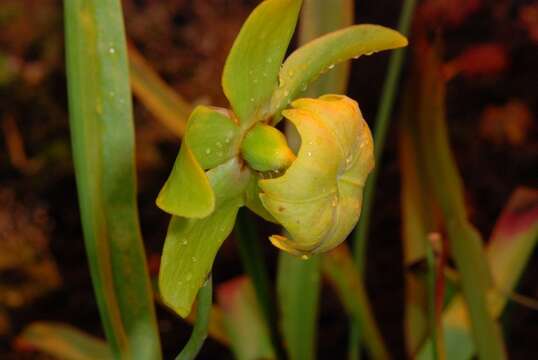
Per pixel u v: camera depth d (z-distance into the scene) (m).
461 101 0.98
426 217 0.54
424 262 0.52
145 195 0.91
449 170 0.48
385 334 0.86
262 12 0.31
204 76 0.99
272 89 0.33
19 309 0.85
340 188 0.33
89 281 0.88
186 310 0.33
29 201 0.91
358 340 0.56
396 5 1.02
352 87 0.98
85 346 0.56
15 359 0.82
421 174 0.54
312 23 0.49
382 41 0.35
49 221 0.91
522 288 0.84
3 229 0.90
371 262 0.90
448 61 0.99
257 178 0.34
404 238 0.55
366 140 0.34
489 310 0.48
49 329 0.56
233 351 0.52
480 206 0.92
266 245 0.90
